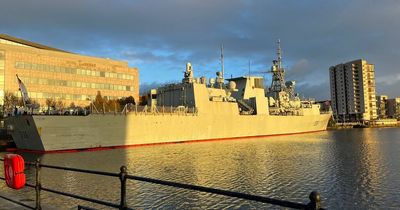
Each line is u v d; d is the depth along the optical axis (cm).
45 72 9581
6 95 8212
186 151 4838
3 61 8812
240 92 8288
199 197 2270
